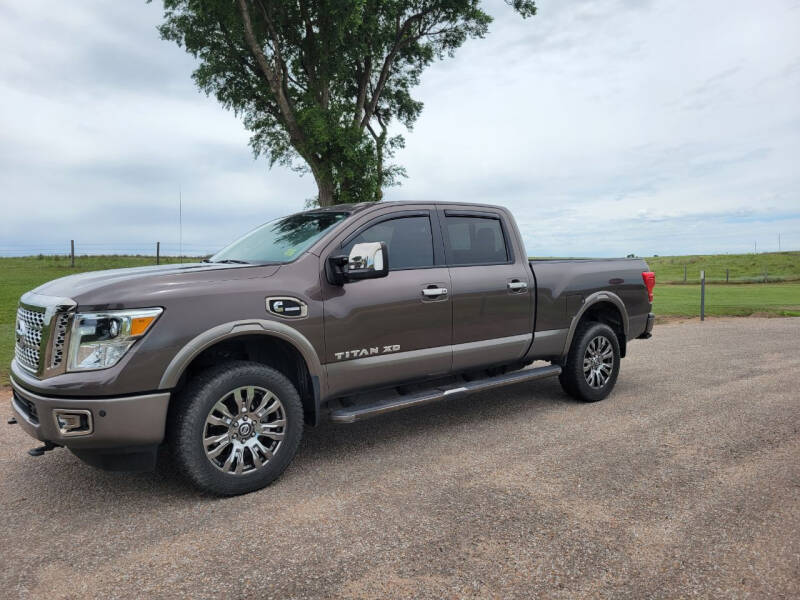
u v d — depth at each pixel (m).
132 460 3.38
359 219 4.38
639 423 5.10
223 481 3.54
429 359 4.58
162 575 2.69
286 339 3.78
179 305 3.42
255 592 2.52
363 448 4.52
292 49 22.67
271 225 5.09
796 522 3.10
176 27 21.39
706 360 8.30
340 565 2.74
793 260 59.06
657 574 2.61
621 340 6.24
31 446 4.70
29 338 3.53
